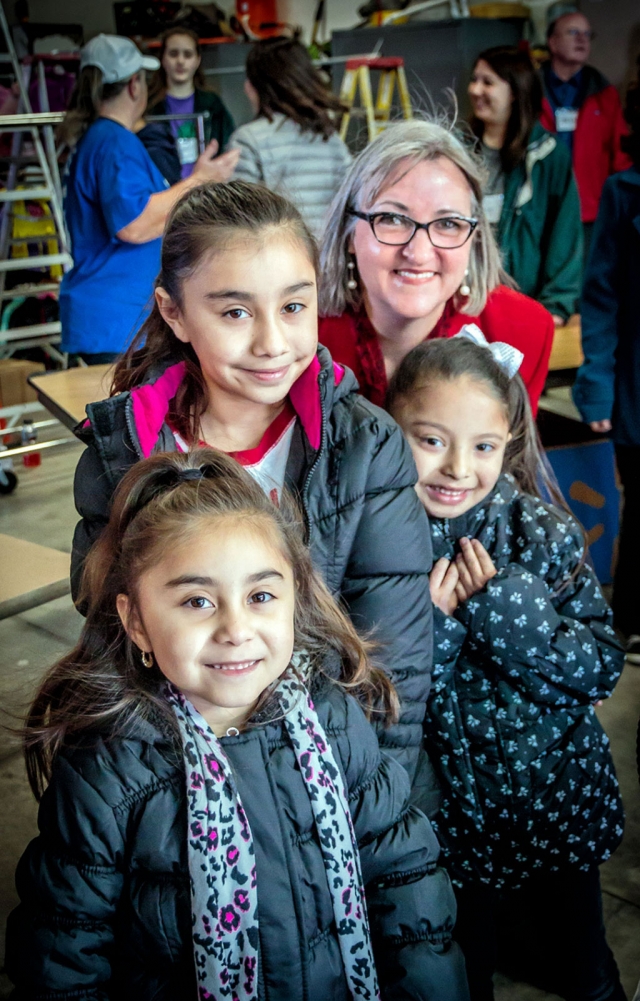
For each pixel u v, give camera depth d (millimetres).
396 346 1725
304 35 6914
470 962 1521
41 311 5348
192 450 1113
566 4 5074
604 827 1492
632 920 1854
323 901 1067
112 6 7082
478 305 1751
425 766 1465
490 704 1449
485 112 3602
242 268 1107
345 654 1181
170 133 4496
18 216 5078
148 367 1292
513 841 1456
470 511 1526
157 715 1062
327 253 1673
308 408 1247
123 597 1056
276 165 3504
